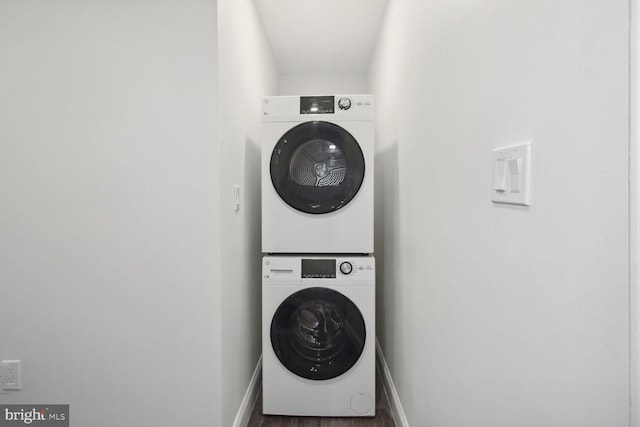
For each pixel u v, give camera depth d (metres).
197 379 1.56
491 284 0.88
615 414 0.50
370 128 1.92
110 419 1.59
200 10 1.50
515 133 0.76
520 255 0.74
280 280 1.93
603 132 0.51
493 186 0.85
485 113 0.90
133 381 1.58
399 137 1.96
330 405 1.95
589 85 0.54
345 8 2.39
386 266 2.38
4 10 1.52
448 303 1.18
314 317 1.95
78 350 1.58
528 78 0.71
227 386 1.64
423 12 1.47
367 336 1.94
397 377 2.00
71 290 1.57
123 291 1.56
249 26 2.12
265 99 1.93
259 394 2.26
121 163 1.54
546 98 0.65
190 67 1.51
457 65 1.09
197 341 1.56
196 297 1.56
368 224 1.94
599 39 0.52
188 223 1.54
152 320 1.57
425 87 1.44
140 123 1.53
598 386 0.54
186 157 1.53
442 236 1.23
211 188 1.54
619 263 0.49
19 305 1.57
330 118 1.92
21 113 1.54
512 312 0.78
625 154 0.48
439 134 1.27
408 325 1.74
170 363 1.57
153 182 1.54
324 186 1.92
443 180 1.23
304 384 1.95
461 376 1.07
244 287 1.98
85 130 1.54
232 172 1.73
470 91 0.99
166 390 1.57
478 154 0.95
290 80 3.66
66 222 1.56
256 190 2.31
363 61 3.32
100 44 1.52
